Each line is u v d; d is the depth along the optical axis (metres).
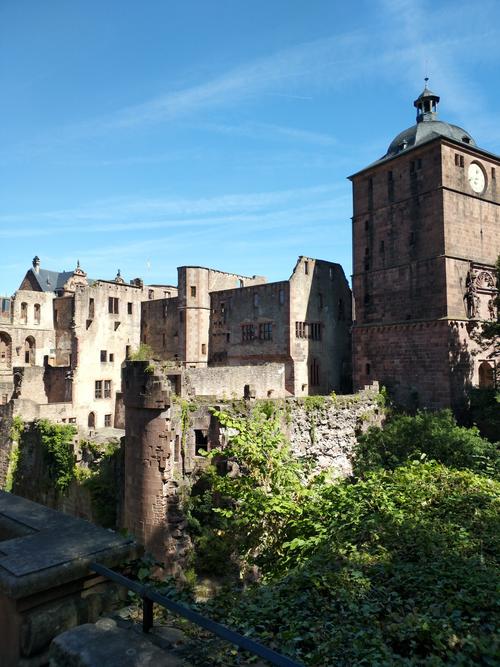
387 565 12.20
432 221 45.75
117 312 64.56
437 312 44.91
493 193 49.12
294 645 8.20
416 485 19.47
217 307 67.12
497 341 44.59
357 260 52.72
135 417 27.52
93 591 5.60
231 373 41.62
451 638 8.82
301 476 31.53
